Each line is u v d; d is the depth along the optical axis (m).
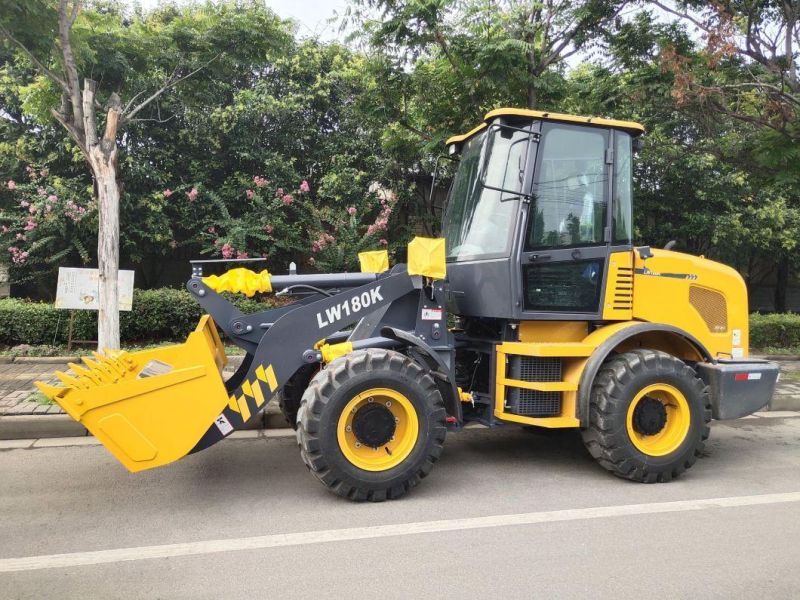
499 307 4.90
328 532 3.74
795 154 8.43
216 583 3.11
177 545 3.54
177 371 4.02
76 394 3.83
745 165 9.68
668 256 5.37
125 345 9.42
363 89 11.20
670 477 4.80
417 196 11.86
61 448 5.43
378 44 8.12
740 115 8.80
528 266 4.86
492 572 3.26
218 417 4.20
